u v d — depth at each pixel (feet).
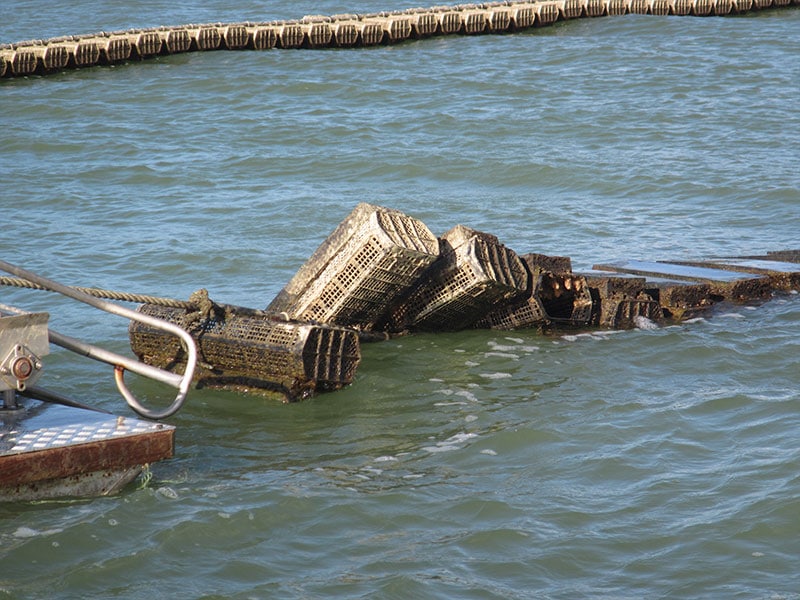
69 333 73.51
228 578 42.16
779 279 85.46
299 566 43.14
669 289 78.74
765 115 163.02
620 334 73.82
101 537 44.83
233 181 126.62
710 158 137.49
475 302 72.28
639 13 261.65
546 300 77.36
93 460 46.83
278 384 62.64
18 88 187.01
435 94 181.06
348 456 53.98
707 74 194.70
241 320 63.67
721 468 51.49
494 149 142.92
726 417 58.03
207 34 221.87
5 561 42.75
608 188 124.77
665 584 41.70
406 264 66.90
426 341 72.69
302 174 130.93
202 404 61.93
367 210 66.44
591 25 248.32
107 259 93.20
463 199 120.26
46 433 47.50
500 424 57.88
